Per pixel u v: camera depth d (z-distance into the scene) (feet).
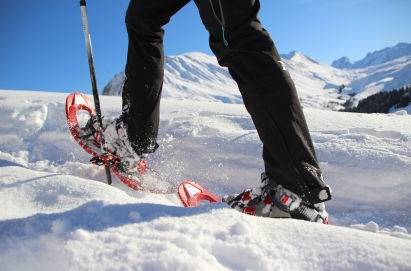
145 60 4.67
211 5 3.42
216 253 2.23
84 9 4.71
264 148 3.58
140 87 4.69
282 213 3.51
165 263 1.95
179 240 2.21
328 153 5.34
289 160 3.32
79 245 2.17
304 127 3.36
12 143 7.29
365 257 2.09
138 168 5.24
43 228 2.38
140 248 2.11
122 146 4.97
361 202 4.62
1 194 3.64
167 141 6.74
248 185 5.40
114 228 2.38
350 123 6.75
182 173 5.84
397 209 4.38
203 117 7.95
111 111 8.84
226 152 5.96
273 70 3.31
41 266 2.17
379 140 5.47
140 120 4.78
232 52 3.45
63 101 8.98
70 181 3.83
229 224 2.51
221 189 5.45
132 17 4.46
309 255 2.19
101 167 5.84
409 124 6.49
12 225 2.44
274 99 3.31
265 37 3.38
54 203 3.37
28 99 9.52
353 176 4.83
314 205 3.35
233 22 3.36
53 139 7.27
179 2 4.48
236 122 7.57
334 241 2.29
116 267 1.95
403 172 4.56
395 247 2.16
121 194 3.50
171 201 4.81
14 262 2.17
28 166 6.31
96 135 5.84
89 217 2.54
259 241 2.33
